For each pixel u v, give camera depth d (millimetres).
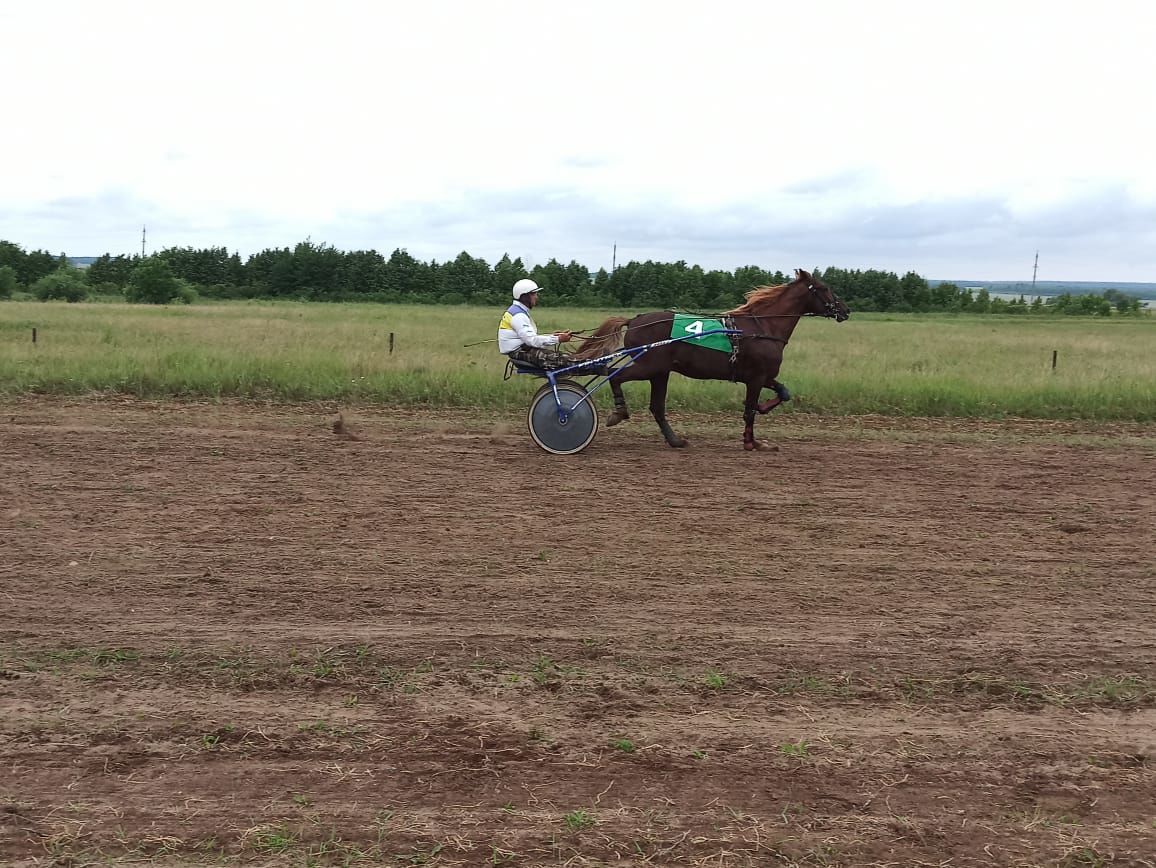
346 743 4582
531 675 5336
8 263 88188
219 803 4082
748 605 6480
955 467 11141
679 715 4934
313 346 21953
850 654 5711
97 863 3674
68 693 5004
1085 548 7941
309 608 6227
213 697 5008
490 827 3957
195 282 94000
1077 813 4180
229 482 9594
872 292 89562
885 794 4281
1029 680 5414
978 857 3859
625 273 85250
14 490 9016
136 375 15617
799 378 16719
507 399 14984
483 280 95125
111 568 6898
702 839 3906
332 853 3760
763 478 10352
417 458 10992
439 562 7223
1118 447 12633
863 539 8094
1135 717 5035
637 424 13648
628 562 7336
